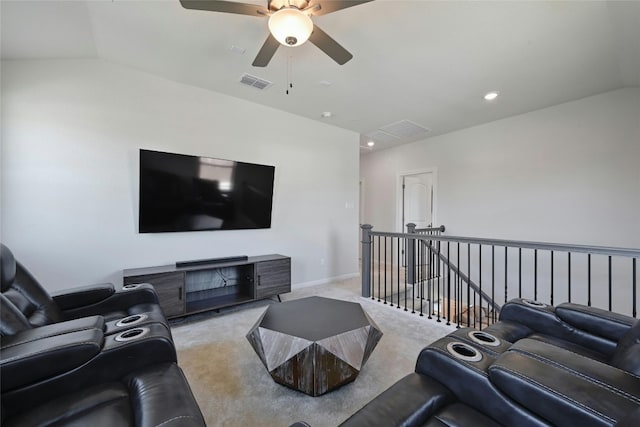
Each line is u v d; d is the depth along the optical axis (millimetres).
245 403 1788
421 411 1047
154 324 1573
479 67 2975
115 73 3021
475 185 4934
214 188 3576
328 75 3172
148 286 2406
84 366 1228
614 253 2064
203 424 1012
